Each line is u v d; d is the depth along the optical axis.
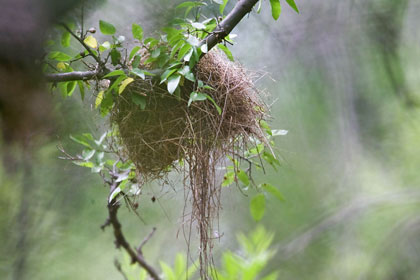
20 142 2.54
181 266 3.03
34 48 2.43
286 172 3.81
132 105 2.84
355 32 3.88
